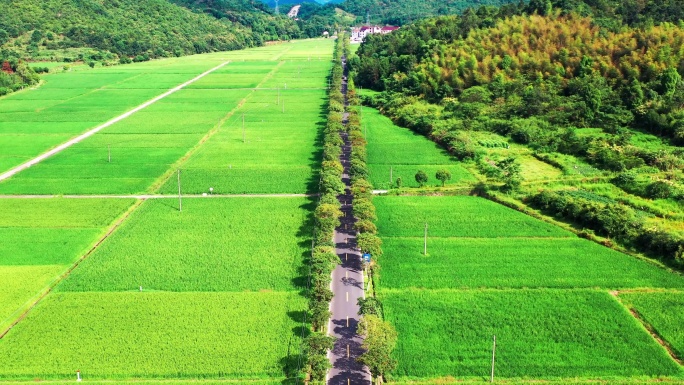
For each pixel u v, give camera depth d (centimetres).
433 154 16238
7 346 7538
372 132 19112
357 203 11475
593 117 17712
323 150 16750
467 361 7250
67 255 10131
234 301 8600
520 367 7138
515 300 8625
